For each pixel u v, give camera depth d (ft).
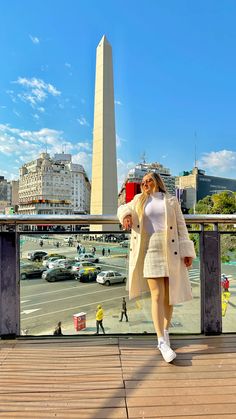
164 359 8.81
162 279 9.34
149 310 10.73
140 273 9.74
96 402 6.88
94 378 7.86
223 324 10.80
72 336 10.63
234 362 8.70
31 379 7.82
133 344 9.90
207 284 10.69
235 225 11.02
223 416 6.37
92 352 9.32
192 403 6.81
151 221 9.43
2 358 8.94
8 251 10.36
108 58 137.28
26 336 10.60
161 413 6.48
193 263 10.66
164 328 9.21
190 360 8.80
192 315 10.66
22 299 11.19
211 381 7.70
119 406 6.73
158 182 9.64
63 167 536.01
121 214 9.47
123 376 7.96
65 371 8.21
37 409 6.64
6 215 9.82
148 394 7.17
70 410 6.61
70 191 534.78
